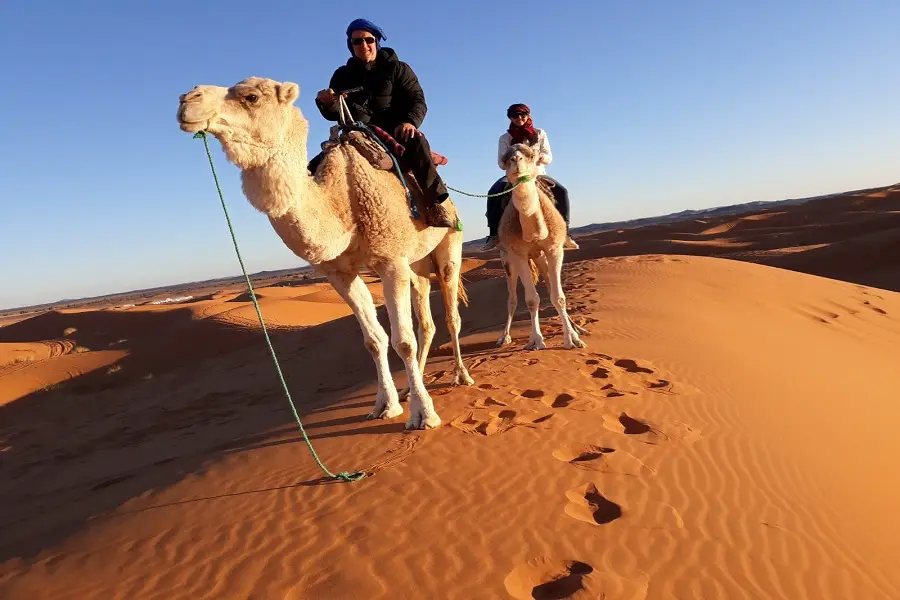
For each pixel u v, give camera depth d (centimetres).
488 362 967
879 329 1925
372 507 480
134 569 434
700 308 1680
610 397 751
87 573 440
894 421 906
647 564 411
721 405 770
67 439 1758
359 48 659
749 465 591
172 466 804
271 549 434
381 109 674
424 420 638
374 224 596
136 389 2625
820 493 563
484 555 414
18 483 1300
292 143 517
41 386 3016
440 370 956
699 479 544
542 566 407
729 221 8919
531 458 561
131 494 657
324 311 4612
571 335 1043
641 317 1423
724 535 455
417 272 776
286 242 567
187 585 404
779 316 1817
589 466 547
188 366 3067
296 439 666
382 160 610
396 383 905
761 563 426
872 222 6475
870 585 429
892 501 598
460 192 736
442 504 481
